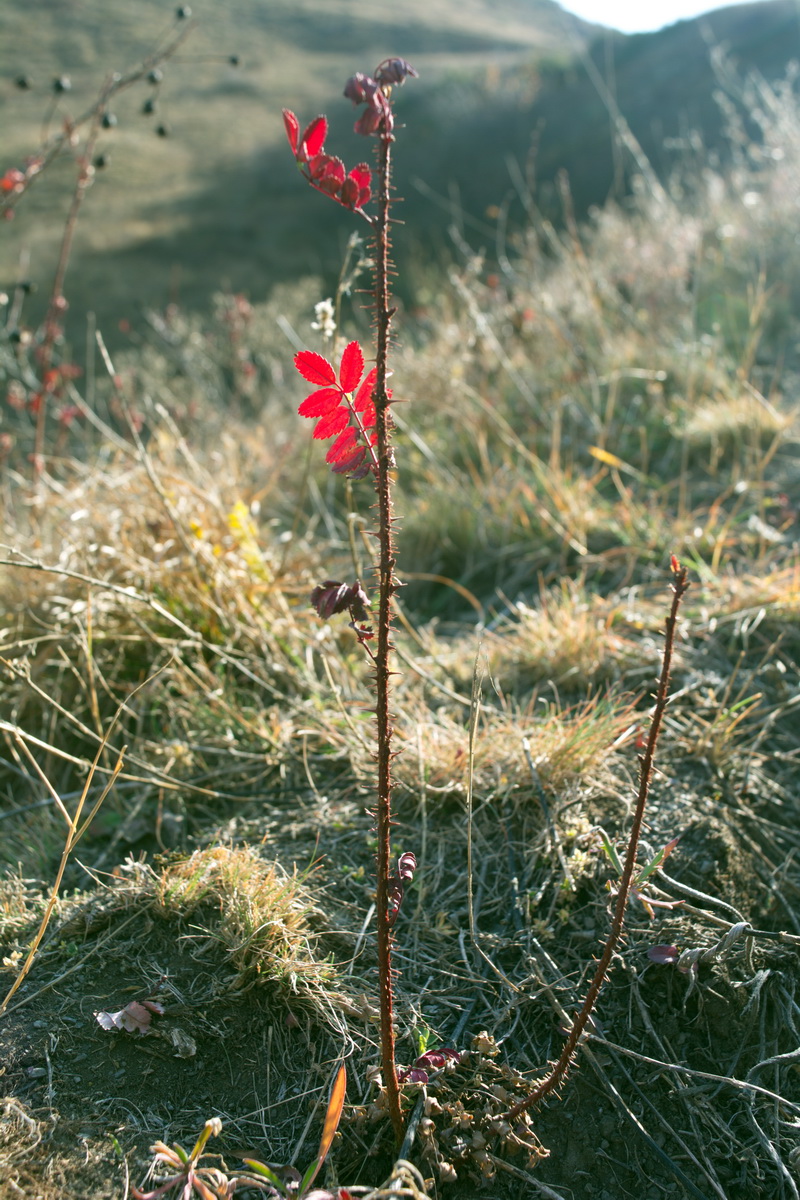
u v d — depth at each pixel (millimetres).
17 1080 1748
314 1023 1873
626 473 3939
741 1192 1711
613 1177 1720
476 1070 1771
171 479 3236
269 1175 1475
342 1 48156
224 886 2076
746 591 2963
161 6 42750
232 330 5973
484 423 4316
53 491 3664
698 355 4395
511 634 3162
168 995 1903
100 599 2916
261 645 2918
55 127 24375
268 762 2578
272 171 20188
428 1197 1601
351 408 1333
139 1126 1699
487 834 2285
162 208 18469
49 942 2029
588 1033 1860
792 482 3570
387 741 1418
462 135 17672
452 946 2039
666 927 2012
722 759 2430
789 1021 1921
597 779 2355
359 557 3598
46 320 3787
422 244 12586
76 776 2740
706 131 12258
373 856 2252
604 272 5383
